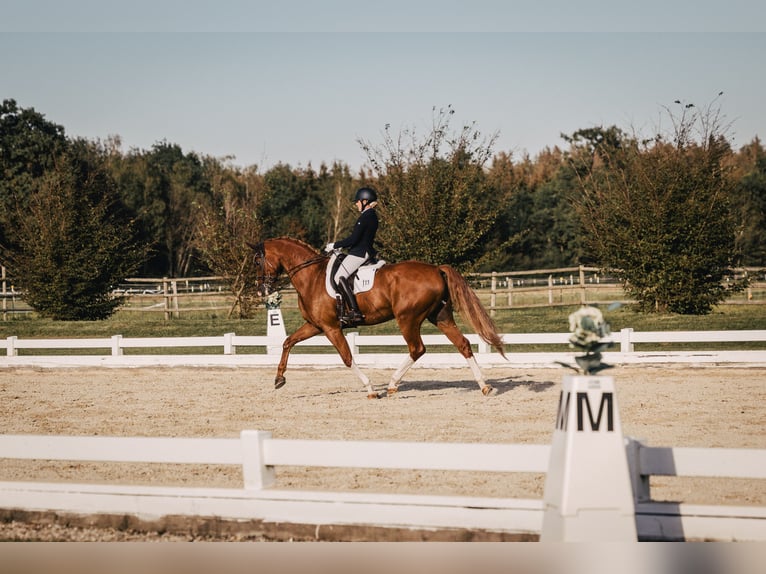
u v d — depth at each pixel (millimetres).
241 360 17688
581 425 5250
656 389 13383
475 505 6082
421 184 26062
